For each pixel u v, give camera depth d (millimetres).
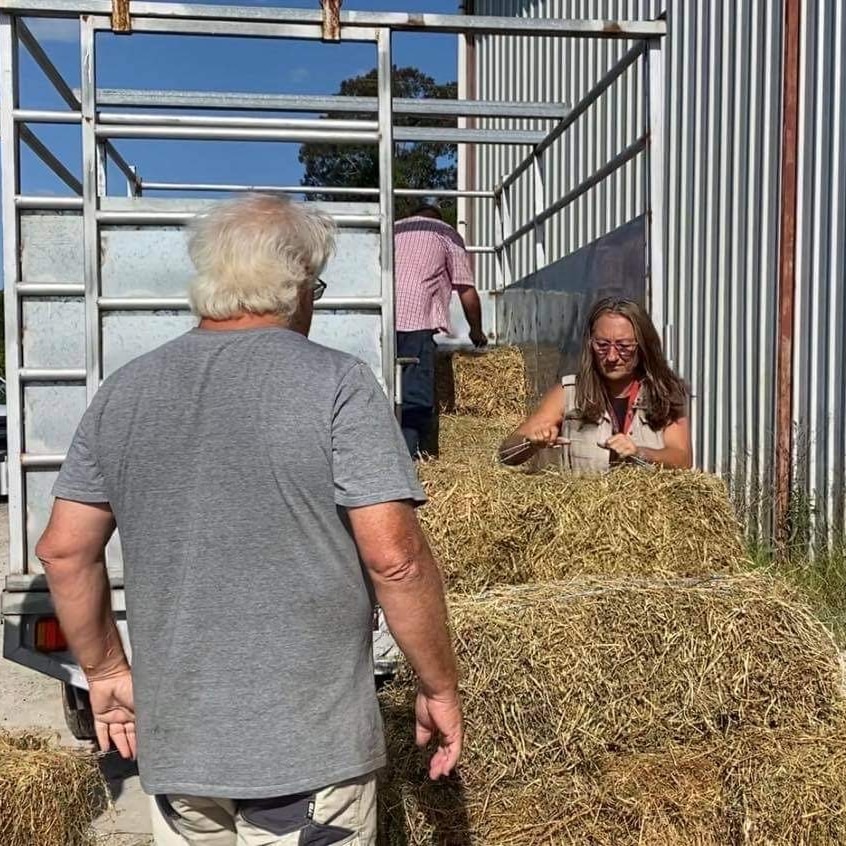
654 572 3086
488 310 7613
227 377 1684
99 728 1947
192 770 1626
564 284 5531
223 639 1640
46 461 3219
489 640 2615
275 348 1703
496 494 3186
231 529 1646
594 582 2902
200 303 1767
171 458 1673
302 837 1646
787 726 2732
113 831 3139
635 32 3846
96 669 1905
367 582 1718
